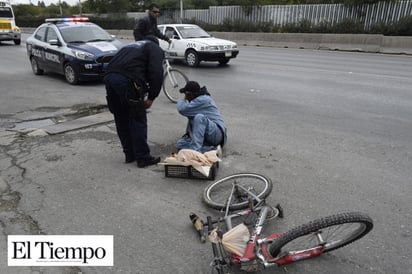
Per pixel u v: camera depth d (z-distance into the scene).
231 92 8.78
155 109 7.33
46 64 11.02
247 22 25.61
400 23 18.30
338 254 2.91
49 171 4.44
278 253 2.65
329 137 5.52
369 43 17.83
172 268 2.78
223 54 12.98
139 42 4.28
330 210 3.52
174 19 31.73
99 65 9.68
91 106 7.62
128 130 4.52
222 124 4.79
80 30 10.83
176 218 3.43
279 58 15.41
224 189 3.75
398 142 5.28
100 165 4.61
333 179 4.16
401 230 3.20
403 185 4.00
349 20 20.58
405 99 7.78
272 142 5.35
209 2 34.78
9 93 8.88
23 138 5.63
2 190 3.97
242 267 2.62
